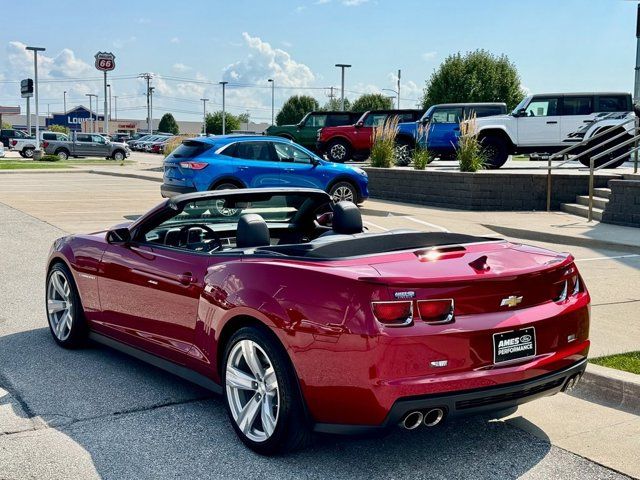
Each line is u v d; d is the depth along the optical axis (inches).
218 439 170.7
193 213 217.3
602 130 789.9
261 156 593.3
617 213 531.2
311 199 230.4
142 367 225.1
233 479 150.2
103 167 1397.6
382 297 142.3
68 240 240.5
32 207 648.4
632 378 194.1
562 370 160.2
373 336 140.9
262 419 160.7
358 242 177.9
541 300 159.8
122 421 181.0
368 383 141.9
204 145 575.5
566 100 824.3
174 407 191.2
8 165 1416.1
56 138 2023.9
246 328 162.2
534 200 661.3
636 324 261.3
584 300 170.1
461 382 144.6
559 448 167.2
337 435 151.3
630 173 652.7
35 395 198.5
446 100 2341.3
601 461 160.6
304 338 149.3
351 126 1022.4
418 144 807.7
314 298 149.3
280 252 174.7
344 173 629.0
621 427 179.8
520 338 152.9
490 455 162.9
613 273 364.5
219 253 183.3
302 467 156.1
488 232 517.3
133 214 603.2
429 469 155.5
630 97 820.6
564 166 891.4
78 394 199.9
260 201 221.8
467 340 145.8
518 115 831.1
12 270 371.9
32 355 235.9
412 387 141.1
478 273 150.4
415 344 141.9
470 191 657.6
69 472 152.6
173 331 192.2
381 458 160.9
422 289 144.1
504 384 149.5
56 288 245.3
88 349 244.4
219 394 199.2
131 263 207.2
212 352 175.8
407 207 687.1
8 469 153.5
